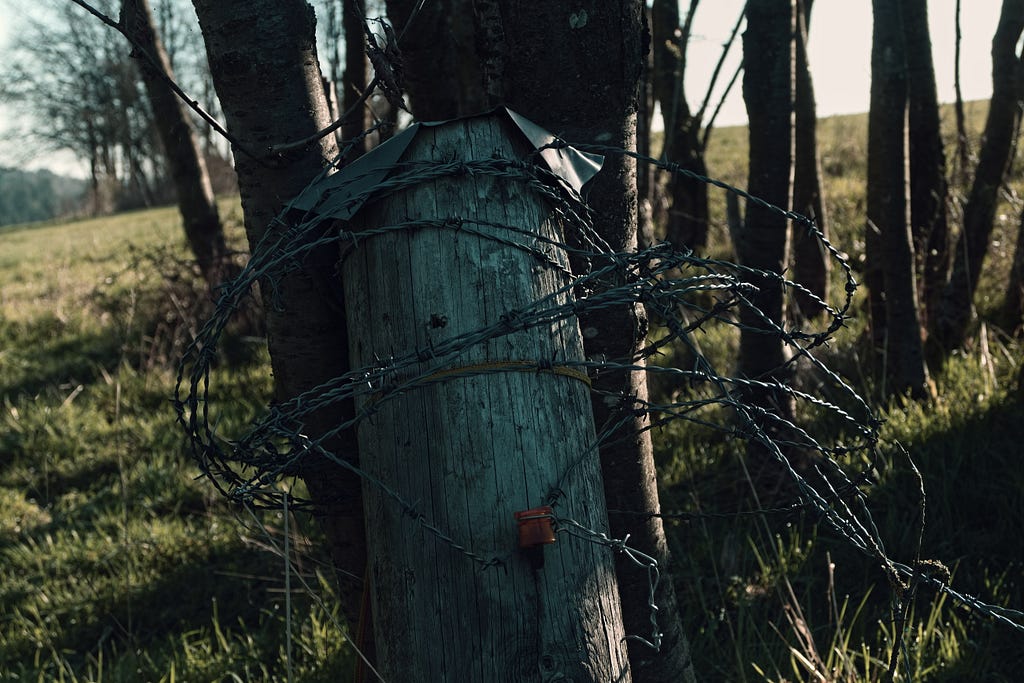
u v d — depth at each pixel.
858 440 4.49
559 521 1.68
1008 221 7.35
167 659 3.79
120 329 7.95
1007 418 4.55
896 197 4.95
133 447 6.26
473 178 1.80
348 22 4.66
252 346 7.71
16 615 4.32
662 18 6.62
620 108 2.25
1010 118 5.36
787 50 4.29
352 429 2.33
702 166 8.38
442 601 1.69
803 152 6.50
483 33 2.35
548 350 1.77
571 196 1.95
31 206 109.38
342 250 1.94
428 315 1.74
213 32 2.20
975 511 3.98
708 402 2.01
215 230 8.08
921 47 5.71
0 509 5.62
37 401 7.14
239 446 1.99
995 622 3.26
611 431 1.93
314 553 4.34
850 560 3.80
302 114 2.27
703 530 4.05
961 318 5.67
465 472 1.69
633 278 2.06
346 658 3.51
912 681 2.99
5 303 11.89
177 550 4.73
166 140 7.83
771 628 3.43
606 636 1.73
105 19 2.08
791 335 2.08
